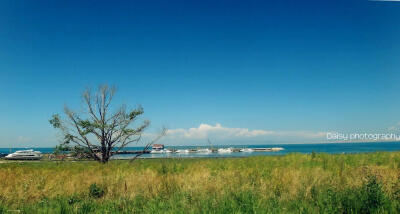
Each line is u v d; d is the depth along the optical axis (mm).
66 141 29281
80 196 8953
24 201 8352
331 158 20000
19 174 14008
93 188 9578
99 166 19406
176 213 6441
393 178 8773
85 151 29656
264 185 8891
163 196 8477
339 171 11438
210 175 11078
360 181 8555
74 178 11969
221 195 7723
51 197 8844
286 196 7812
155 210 6781
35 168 18781
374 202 6578
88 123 28938
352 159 19109
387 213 6012
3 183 10820
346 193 7215
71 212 7062
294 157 21719
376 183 7387
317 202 6992
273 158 22344
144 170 14977
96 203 8023
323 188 8070
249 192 7688
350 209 6363
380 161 18234
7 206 7844
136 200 8055
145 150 30312
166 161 18703
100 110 29641
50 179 11641
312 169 12852
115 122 29812
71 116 29062
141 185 9875
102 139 29391
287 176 10484
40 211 7105
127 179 10734
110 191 9211
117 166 18750
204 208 6555
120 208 7441
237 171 12648
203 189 8703
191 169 15195
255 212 6066
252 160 21641
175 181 10312
